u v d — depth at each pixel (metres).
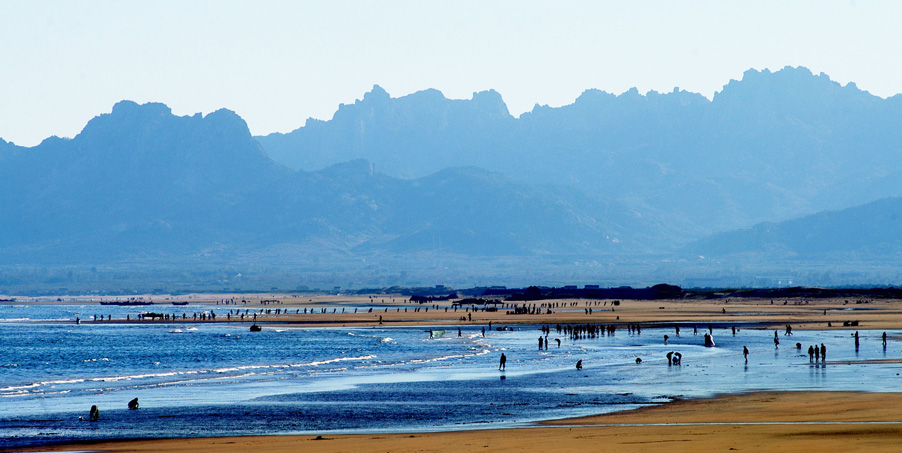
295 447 58.47
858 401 73.38
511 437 59.44
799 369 105.50
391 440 60.09
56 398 92.31
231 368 127.88
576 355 137.62
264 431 68.69
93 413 75.50
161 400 89.25
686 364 116.50
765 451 49.97
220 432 68.62
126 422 74.25
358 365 127.81
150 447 61.28
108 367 137.62
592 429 62.50
